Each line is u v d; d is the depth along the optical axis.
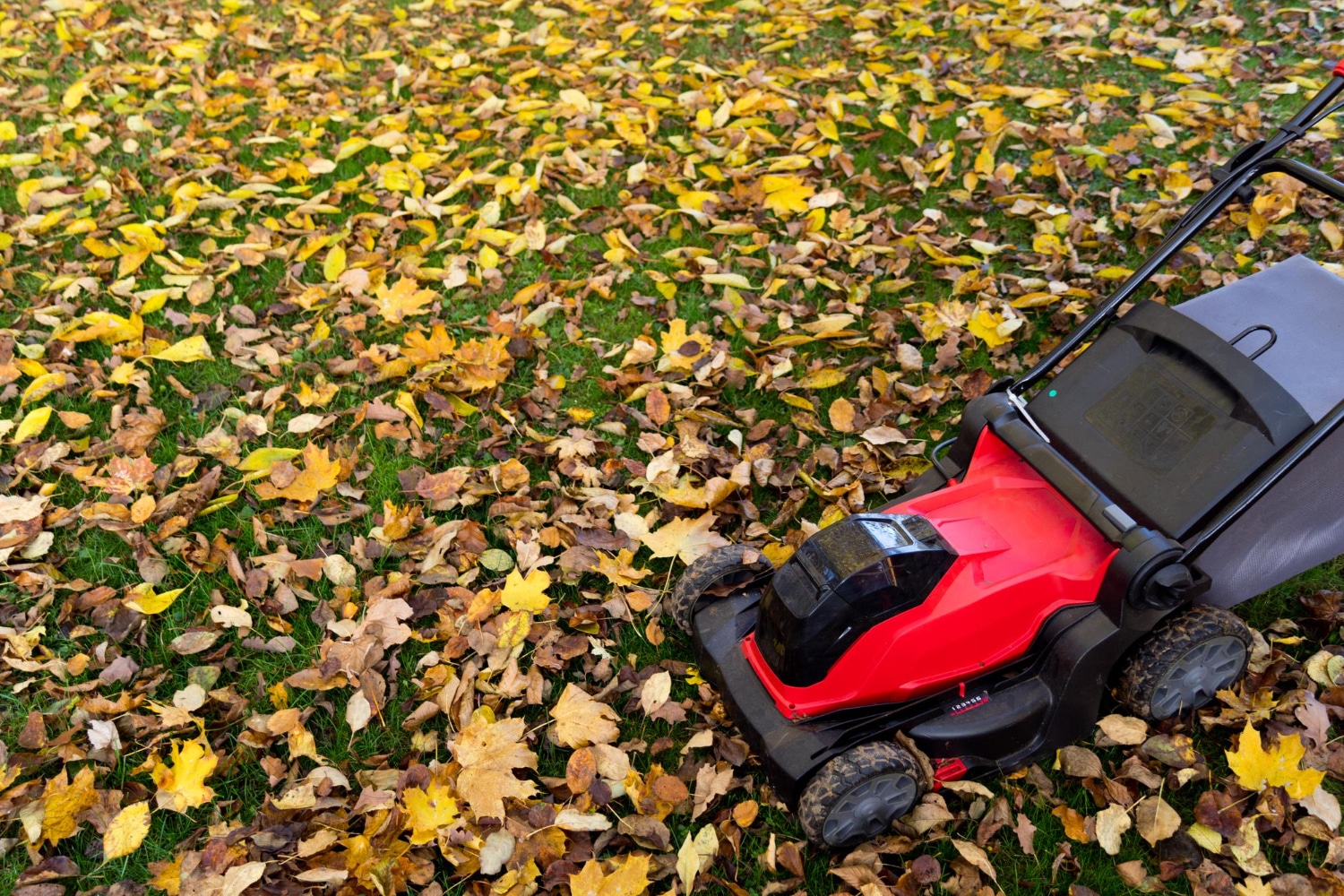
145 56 3.22
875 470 1.92
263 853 1.52
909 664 1.50
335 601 1.79
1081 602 1.53
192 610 1.81
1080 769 1.56
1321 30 2.77
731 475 1.89
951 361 2.08
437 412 2.08
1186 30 2.84
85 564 1.88
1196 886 1.46
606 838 1.53
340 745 1.65
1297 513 1.57
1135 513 1.50
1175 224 2.26
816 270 2.28
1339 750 1.56
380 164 2.67
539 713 1.68
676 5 3.16
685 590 1.65
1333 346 1.59
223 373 2.18
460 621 1.74
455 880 1.51
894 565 1.47
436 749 1.64
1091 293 2.16
